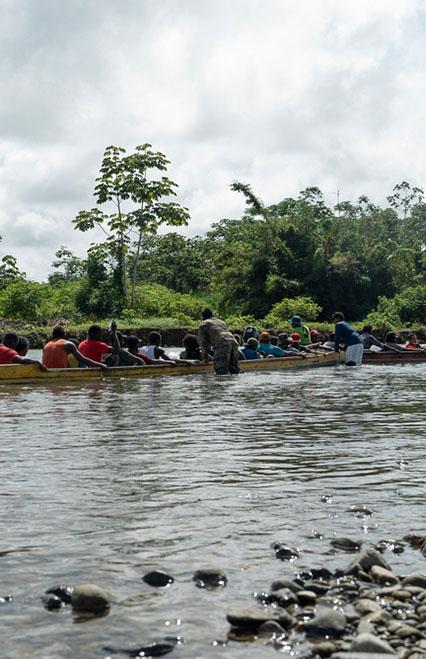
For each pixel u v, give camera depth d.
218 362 13.90
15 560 2.77
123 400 8.92
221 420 6.88
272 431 6.13
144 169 40.06
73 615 2.29
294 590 2.50
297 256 44.62
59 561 2.77
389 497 3.81
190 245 68.31
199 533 3.14
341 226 47.66
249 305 43.84
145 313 40.25
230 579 2.61
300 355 16.89
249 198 44.47
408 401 8.77
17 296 39.25
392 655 1.96
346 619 2.26
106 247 41.62
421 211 68.25
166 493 3.85
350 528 3.24
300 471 4.44
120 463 4.66
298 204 50.69
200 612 2.32
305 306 39.69
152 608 2.35
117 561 2.78
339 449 5.21
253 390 10.41
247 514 3.46
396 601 2.40
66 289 44.28
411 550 2.95
